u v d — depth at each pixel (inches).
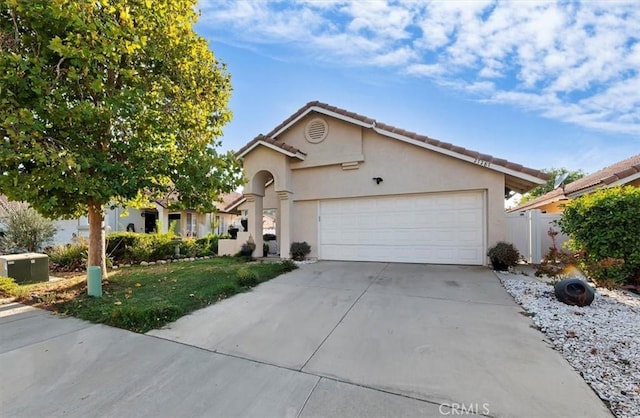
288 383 132.8
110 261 445.1
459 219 427.8
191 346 172.6
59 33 239.8
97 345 174.4
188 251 590.2
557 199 545.3
